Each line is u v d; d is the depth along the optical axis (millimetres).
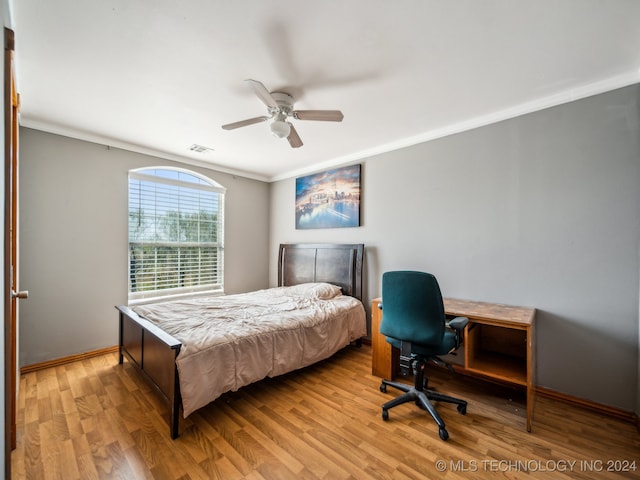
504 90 2129
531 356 1864
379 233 3346
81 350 2922
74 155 2896
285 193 4531
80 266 2928
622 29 1512
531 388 1875
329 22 1472
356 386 2406
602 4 1354
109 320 3109
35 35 1552
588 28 1508
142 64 1819
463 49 1678
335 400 2184
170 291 3676
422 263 2980
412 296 1889
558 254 2223
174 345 1728
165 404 1869
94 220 3018
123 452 1610
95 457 1570
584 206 2123
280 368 2250
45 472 1468
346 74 1919
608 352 2027
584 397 2102
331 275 3686
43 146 2719
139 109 2416
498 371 2020
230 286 4285
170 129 2828
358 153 3521
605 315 2041
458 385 2455
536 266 2316
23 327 2602
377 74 1921
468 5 1366
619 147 1998
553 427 1869
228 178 4258
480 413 2033
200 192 3988
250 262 4547
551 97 2215
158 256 3562
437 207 2869
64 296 2830
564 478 1473
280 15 1426
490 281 2539
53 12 1395
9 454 1230
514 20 1455
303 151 3488
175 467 1511
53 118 2586
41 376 2506
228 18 1445
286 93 2129
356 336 3111
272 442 1709
